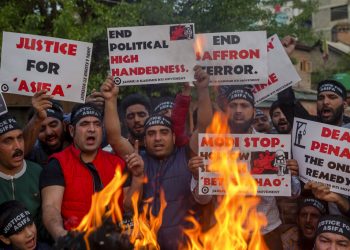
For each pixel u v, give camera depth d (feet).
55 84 13.16
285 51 14.21
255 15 40.11
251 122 13.71
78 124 12.17
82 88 13.21
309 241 13.34
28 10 34.96
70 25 31.99
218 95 14.74
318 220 12.46
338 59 85.46
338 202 12.47
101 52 35.78
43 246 11.60
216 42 13.51
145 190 12.71
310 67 75.05
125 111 15.76
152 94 34.35
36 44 13.19
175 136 13.55
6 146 11.87
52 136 14.84
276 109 16.22
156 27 13.30
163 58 13.33
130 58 13.35
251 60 13.48
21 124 30.32
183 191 12.75
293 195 13.17
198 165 12.34
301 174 12.85
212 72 13.57
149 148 13.05
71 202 11.70
